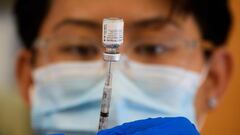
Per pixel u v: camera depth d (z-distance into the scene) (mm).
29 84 1170
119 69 1137
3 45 1134
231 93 1185
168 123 714
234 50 1152
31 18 1123
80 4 1116
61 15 1127
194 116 1194
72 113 1191
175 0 1118
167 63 1150
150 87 1162
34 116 1191
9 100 1179
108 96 651
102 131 676
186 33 1137
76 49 1145
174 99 1175
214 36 1146
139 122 733
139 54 1140
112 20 591
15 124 1194
